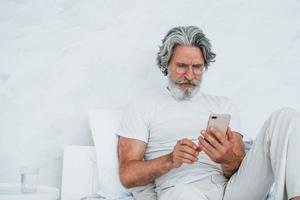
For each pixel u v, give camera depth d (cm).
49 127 197
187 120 165
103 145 172
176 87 168
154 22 208
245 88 213
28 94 197
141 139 161
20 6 199
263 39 217
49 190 155
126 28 206
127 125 165
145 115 165
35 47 199
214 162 155
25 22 199
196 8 213
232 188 141
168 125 163
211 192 144
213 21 214
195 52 167
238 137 164
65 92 199
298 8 221
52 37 200
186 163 138
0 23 197
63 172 173
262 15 218
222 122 136
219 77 212
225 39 214
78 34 202
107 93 203
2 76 196
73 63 201
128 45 206
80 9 203
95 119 176
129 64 205
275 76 216
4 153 193
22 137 195
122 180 152
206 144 136
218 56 212
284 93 216
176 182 148
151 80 206
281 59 218
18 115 196
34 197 137
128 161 155
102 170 168
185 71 167
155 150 162
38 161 195
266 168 131
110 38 204
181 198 137
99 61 203
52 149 197
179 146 136
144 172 146
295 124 121
